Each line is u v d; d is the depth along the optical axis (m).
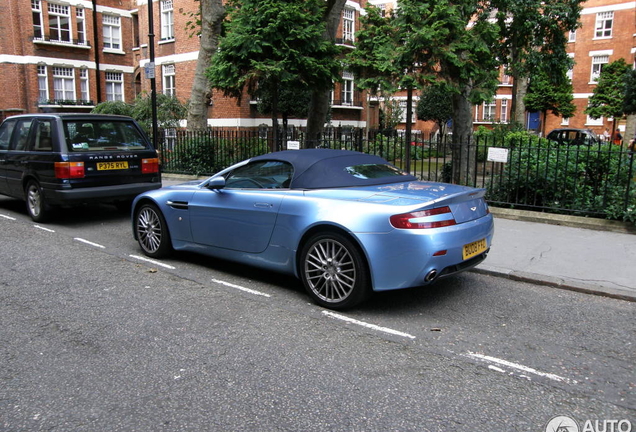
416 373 3.52
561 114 32.66
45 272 5.91
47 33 28.84
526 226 7.98
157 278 5.73
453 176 9.91
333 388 3.31
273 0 9.92
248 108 23.30
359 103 30.03
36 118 8.66
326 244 4.73
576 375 3.51
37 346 3.94
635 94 23.36
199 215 5.88
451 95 10.49
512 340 4.09
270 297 5.11
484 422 2.93
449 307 4.84
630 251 6.56
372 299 5.08
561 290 5.36
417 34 8.28
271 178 5.38
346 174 5.16
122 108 18.86
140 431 2.83
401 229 4.27
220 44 10.28
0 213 9.72
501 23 18.50
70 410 3.04
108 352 3.84
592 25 36.38
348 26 27.97
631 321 4.51
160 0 25.69
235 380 3.41
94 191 8.18
